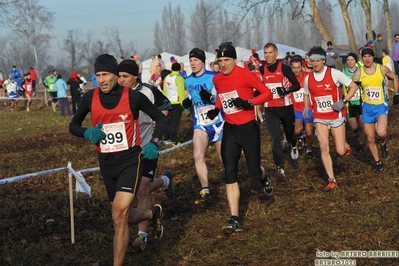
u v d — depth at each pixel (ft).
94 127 15.99
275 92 28.12
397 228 19.33
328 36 72.59
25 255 18.56
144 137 19.88
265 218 21.45
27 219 22.98
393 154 32.27
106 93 16.02
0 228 21.93
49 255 18.62
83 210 23.86
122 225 15.72
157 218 18.84
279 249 18.19
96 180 29.71
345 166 30.22
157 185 21.94
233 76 20.31
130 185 15.81
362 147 33.81
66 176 31.22
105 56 15.87
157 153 16.05
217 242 19.15
